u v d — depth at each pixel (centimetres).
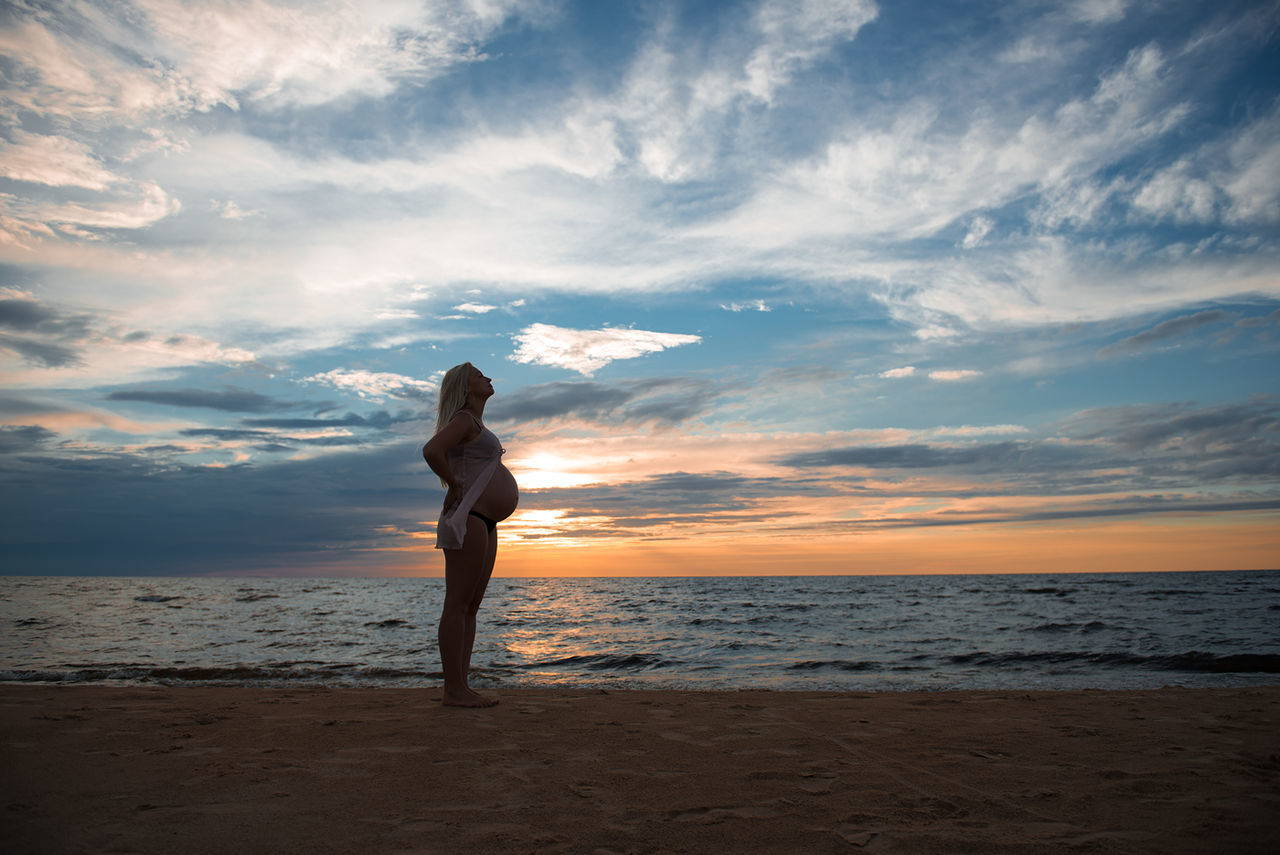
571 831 211
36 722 371
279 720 388
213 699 480
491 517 460
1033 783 268
